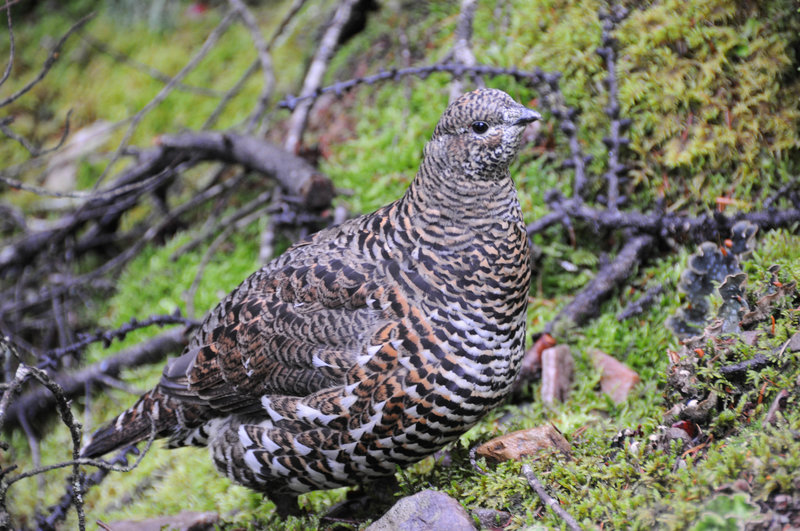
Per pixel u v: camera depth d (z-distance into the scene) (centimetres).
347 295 600
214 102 1264
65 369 1018
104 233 1134
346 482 630
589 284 794
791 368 543
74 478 579
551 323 772
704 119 784
